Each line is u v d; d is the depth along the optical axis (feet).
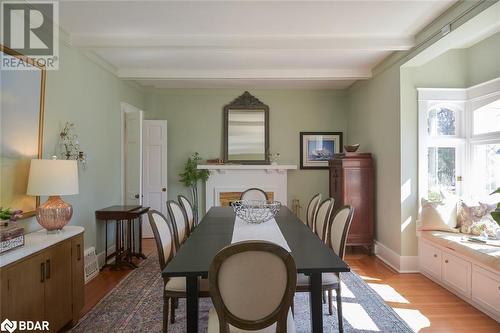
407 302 9.64
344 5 8.97
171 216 9.36
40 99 9.05
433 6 9.03
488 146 11.74
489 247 9.46
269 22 10.07
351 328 8.10
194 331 5.80
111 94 14.35
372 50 11.51
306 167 19.27
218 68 14.85
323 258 6.13
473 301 9.38
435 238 11.17
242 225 9.26
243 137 19.03
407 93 12.37
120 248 13.23
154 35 11.06
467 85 12.48
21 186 8.28
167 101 18.97
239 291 4.97
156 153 17.99
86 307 9.34
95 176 12.74
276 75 15.01
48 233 8.09
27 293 6.51
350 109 18.69
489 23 8.53
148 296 10.09
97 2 8.73
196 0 8.66
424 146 12.35
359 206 14.97
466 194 12.57
